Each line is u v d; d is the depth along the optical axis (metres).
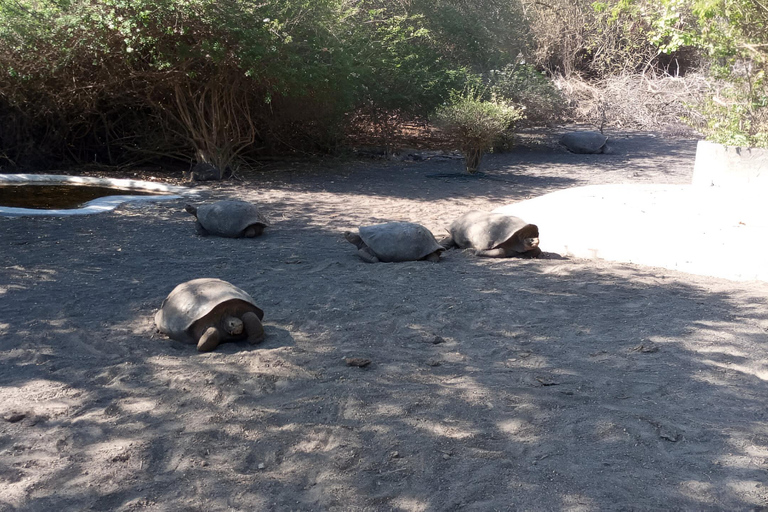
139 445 3.29
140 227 8.91
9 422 3.54
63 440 3.37
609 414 3.57
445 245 7.91
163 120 14.49
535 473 3.02
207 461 3.18
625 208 8.50
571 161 17.23
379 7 19.50
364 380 4.04
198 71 13.03
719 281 6.43
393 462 3.14
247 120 15.14
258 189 12.54
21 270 6.60
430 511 2.77
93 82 13.65
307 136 16.86
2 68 13.05
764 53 9.97
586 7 27.33
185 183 13.19
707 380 4.05
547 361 4.37
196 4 11.59
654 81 25.55
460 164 16.36
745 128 10.30
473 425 3.49
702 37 10.42
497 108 14.87
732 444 3.27
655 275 6.68
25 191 11.62
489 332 4.97
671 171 15.41
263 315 4.93
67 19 11.85
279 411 3.68
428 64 18.19
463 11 22.20
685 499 2.82
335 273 6.67
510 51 24.94
